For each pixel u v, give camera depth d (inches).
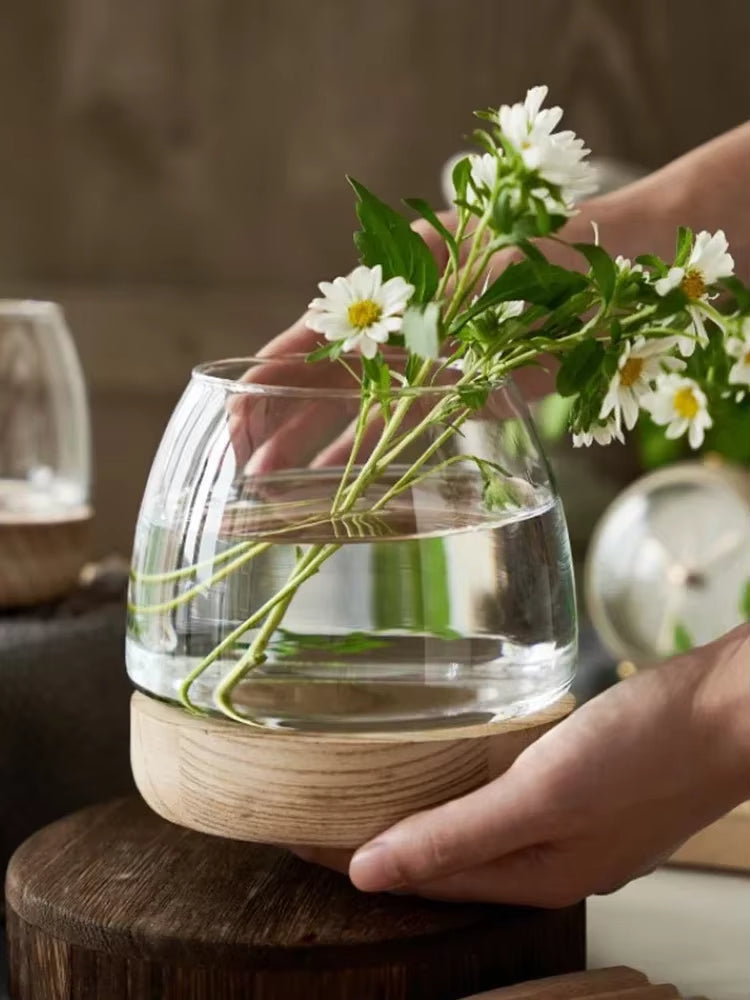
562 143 27.7
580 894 31.3
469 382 29.8
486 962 31.0
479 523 29.6
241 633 29.7
